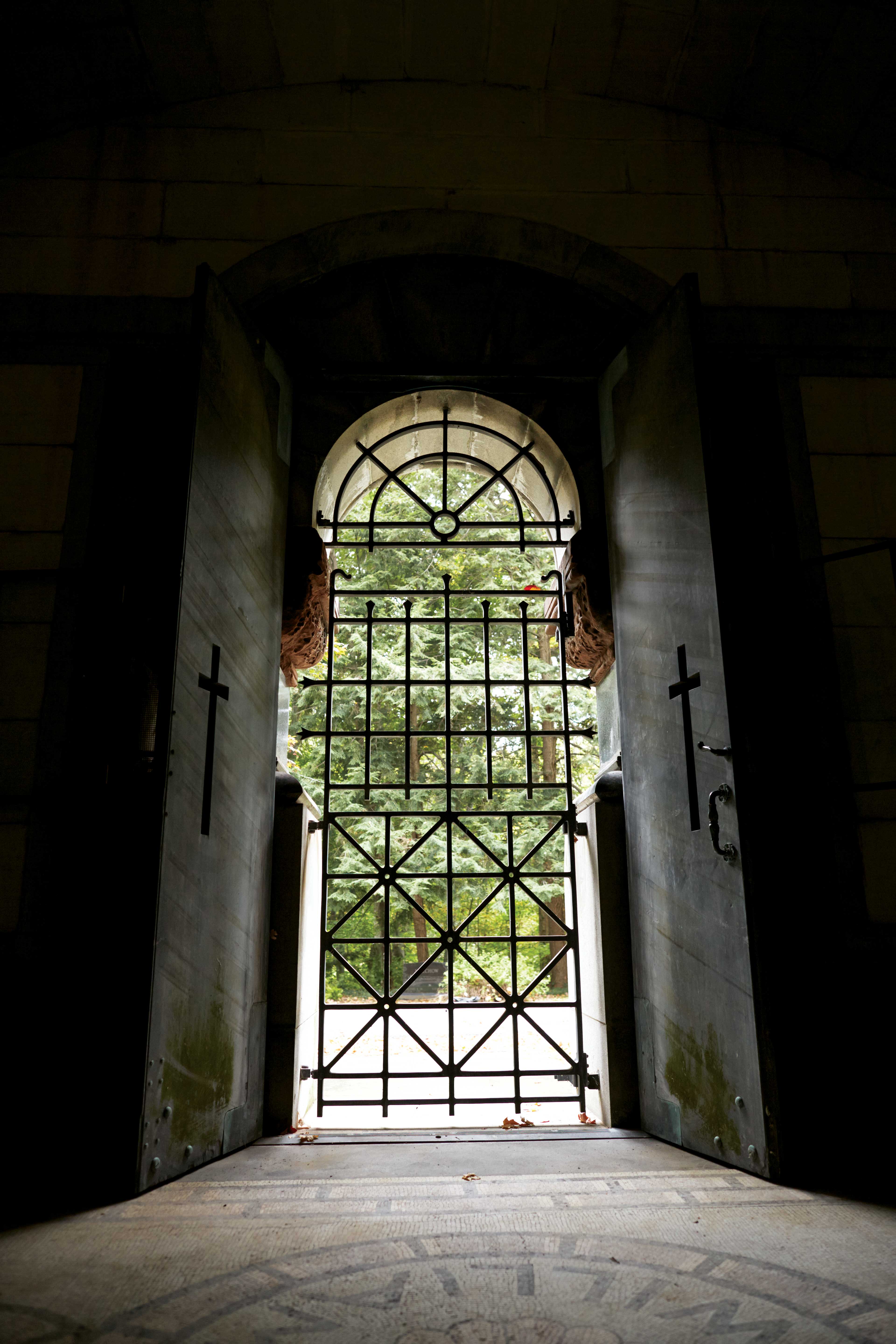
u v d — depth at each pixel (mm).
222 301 3867
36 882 3602
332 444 4992
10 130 4672
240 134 4824
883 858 3834
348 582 12359
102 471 4203
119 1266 2232
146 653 3861
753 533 4277
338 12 4457
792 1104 3340
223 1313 1943
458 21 4547
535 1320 1905
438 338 5004
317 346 4941
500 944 11688
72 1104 3062
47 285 4516
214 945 3498
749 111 4852
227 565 3773
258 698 4133
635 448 4395
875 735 3980
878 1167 3285
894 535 4297
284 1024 4184
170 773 3135
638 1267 2199
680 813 3709
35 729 3818
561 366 4988
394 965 11703
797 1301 1992
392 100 4922
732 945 3271
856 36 4227
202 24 4395
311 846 4844
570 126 4941
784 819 3854
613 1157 3467
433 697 12000
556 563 5344
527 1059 7551
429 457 5520
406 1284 2098
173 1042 3125
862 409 4492
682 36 4512
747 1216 2619
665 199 4844
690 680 3633
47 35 4258
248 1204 2775
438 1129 4227
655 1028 3930
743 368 4531
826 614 4141
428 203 4766
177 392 4352
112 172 4730
